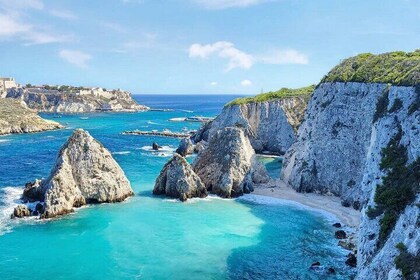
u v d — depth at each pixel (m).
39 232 56.88
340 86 82.38
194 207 69.88
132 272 46.31
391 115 52.12
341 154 76.50
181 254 51.06
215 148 82.38
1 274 45.16
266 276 45.75
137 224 60.97
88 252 51.09
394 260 33.62
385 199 43.16
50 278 44.62
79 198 68.25
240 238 56.41
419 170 40.84
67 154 69.56
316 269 46.91
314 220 63.78
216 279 45.06
